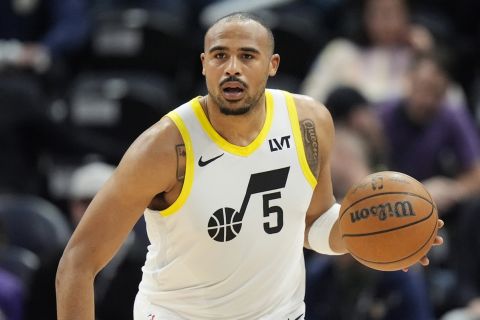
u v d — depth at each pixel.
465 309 19.69
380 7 24.83
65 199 24.08
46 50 26.34
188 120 11.64
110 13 26.56
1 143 23.64
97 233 11.45
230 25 11.32
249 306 12.07
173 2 27.73
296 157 11.90
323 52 25.83
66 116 25.27
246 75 11.27
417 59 23.12
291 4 27.67
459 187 22.33
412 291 17.56
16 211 21.47
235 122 11.54
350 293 17.52
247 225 11.68
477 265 20.12
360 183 11.76
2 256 20.19
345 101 20.66
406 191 11.56
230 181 11.62
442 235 21.69
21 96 23.73
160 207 11.78
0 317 18.77
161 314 12.17
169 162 11.48
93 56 26.61
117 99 25.03
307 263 19.05
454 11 28.45
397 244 11.41
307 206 12.04
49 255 18.48
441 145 23.06
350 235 11.66
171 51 26.30
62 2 26.95
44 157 24.22
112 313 18.09
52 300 18.20
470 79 27.56
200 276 11.85
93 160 23.47
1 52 25.83
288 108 12.04
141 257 18.33
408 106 23.05
